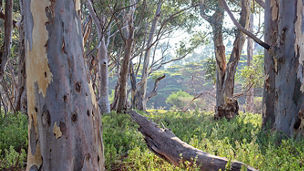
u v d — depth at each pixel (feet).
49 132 9.15
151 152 18.11
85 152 9.45
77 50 9.73
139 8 55.11
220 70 41.50
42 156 9.24
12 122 28.09
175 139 16.52
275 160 13.43
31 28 9.38
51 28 9.23
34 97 9.37
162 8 63.77
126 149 19.57
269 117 25.46
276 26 25.29
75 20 9.78
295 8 23.29
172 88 211.00
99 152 10.04
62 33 9.36
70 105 9.32
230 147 16.84
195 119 35.53
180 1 51.93
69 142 9.20
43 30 9.21
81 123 9.47
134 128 24.62
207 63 57.36
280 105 23.48
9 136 20.48
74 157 9.27
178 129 25.43
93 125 9.85
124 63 39.93
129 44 38.70
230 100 40.19
